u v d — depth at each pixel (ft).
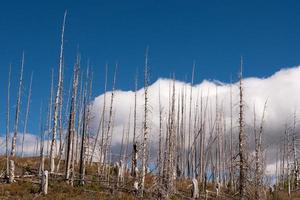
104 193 109.09
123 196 107.34
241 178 107.86
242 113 108.17
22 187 102.58
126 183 123.54
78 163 147.13
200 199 129.29
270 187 169.07
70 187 108.47
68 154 115.34
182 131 172.04
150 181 127.44
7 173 109.29
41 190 100.58
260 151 135.13
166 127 145.28
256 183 111.45
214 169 175.11
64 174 116.88
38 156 159.94
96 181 116.57
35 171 126.41
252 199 108.99
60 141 130.62
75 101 126.52
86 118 137.39
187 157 173.37
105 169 141.08
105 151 139.64
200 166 164.66
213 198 135.13
